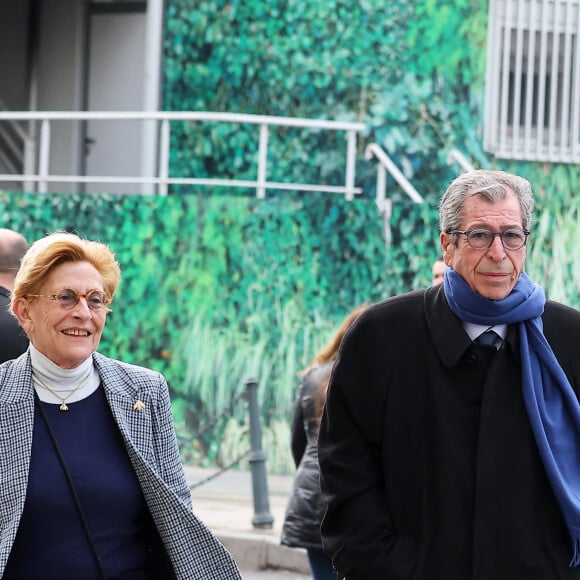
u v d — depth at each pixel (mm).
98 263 5449
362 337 5785
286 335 16359
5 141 20734
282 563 12391
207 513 13875
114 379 5512
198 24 18375
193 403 16438
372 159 17922
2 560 5062
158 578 5559
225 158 18234
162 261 16562
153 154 18703
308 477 8383
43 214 17078
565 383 5609
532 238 17516
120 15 19906
